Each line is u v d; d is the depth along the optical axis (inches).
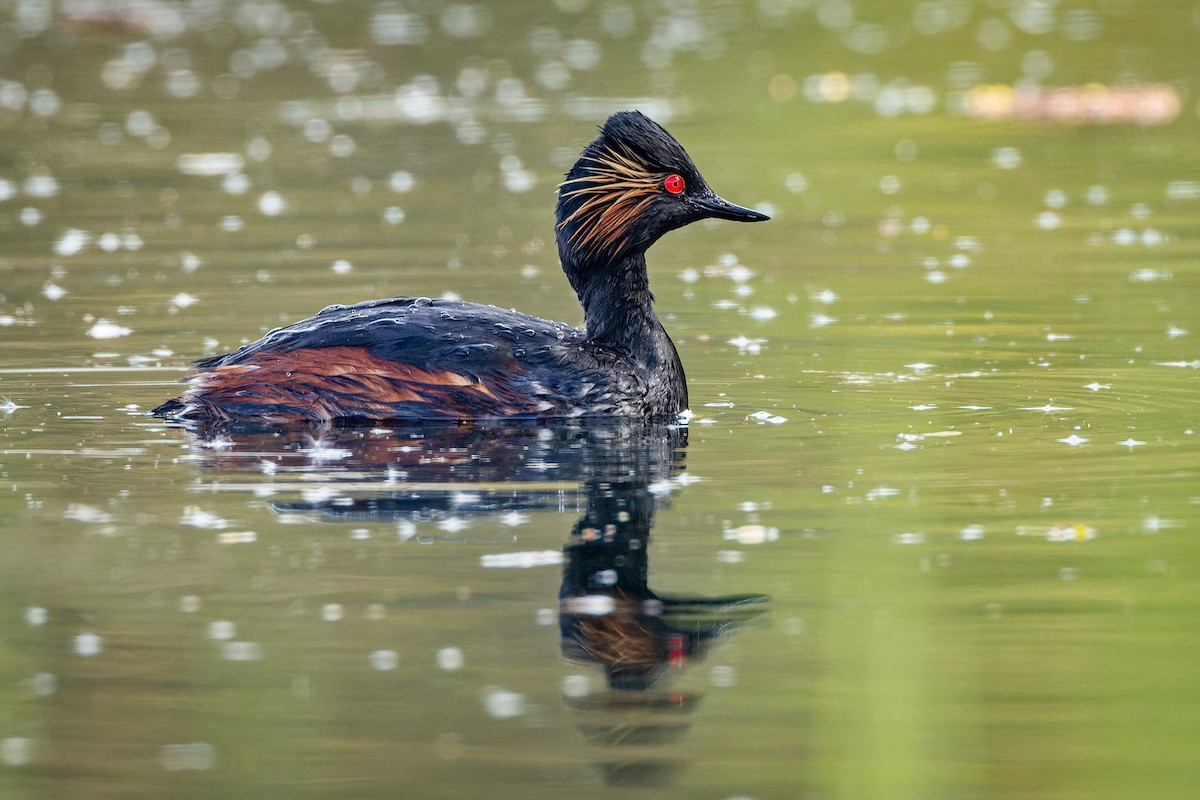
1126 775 324.8
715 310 762.2
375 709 351.9
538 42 1724.9
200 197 1066.7
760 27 1819.6
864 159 1189.1
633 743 338.3
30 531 448.1
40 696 357.1
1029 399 588.4
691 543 441.1
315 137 1280.8
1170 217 972.6
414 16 1899.6
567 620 394.3
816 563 426.3
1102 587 408.8
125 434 540.4
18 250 900.6
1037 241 917.8
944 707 350.3
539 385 557.6
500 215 1002.7
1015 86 1459.2
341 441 532.4
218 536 446.0
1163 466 501.0
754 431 551.2
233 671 368.8
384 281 815.7
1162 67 1508.4
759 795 318.7
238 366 556.4
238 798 317.4
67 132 1299.2
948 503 470.3
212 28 1823.3
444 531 450.6
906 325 721.6
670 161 588.4
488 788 322.0
